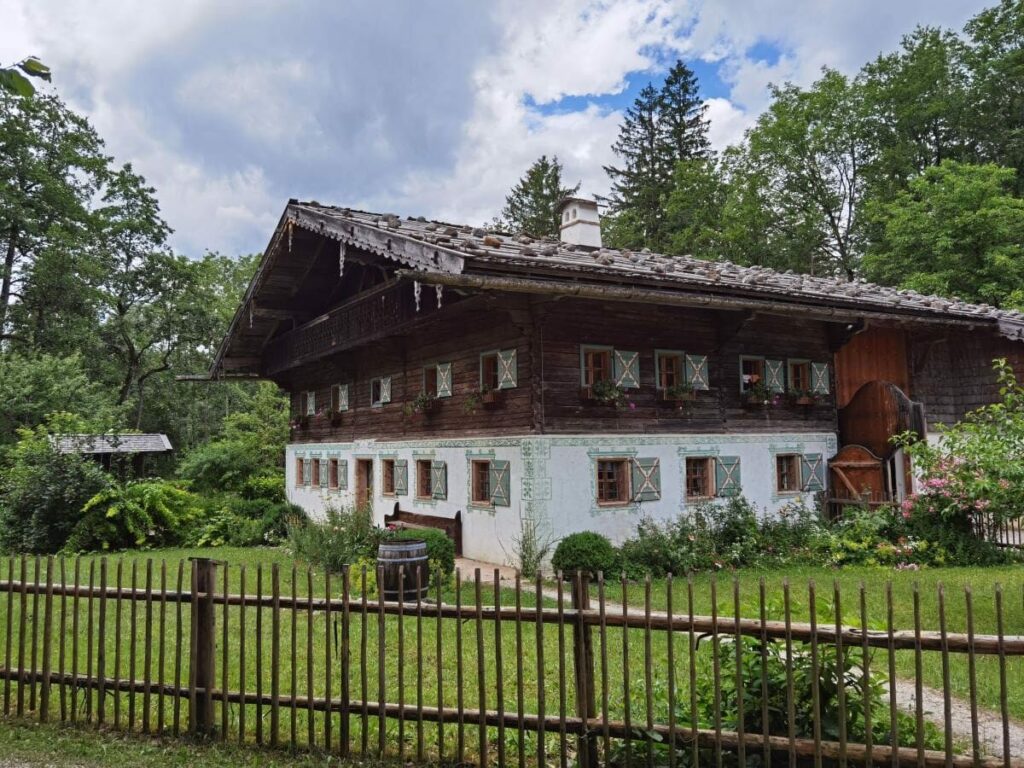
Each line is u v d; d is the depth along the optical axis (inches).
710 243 1467.8
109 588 213.2
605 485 521.0
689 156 1724.9
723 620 160.4
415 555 398.9
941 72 1224.2
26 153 1219.2
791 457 617.6
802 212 1376.7
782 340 618.5
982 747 193.2
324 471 806.5
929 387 713.6
